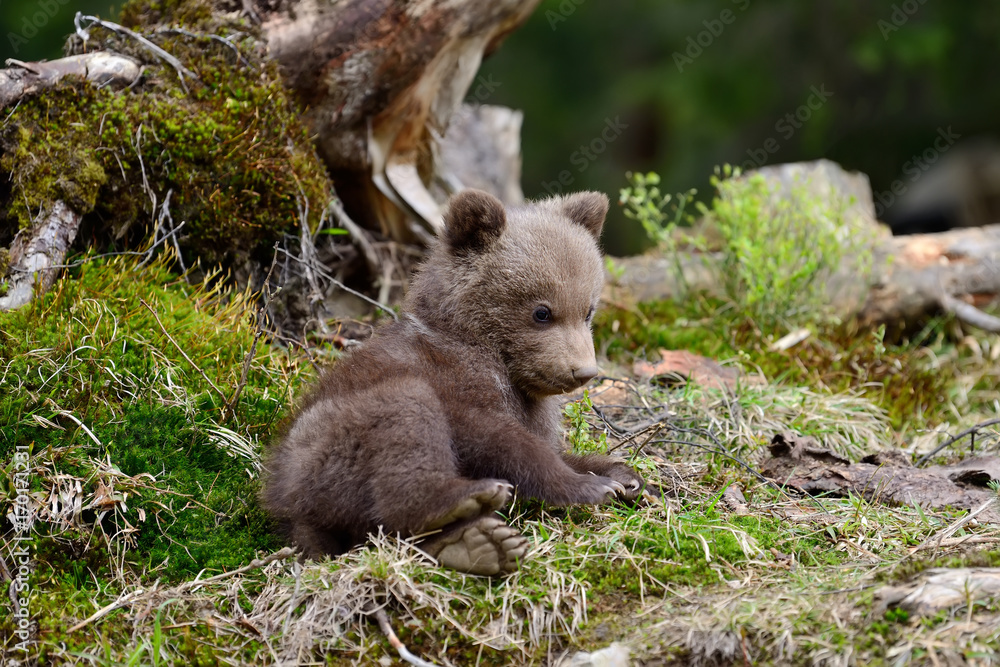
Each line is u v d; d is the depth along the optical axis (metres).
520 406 6.84
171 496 6.62
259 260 8.98
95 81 8.27
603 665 5.33
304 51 9.21
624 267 12.07
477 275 6.71
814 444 8.09
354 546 6.28
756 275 10.94
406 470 5.86
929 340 12.16
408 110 9.97
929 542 6.10
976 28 19.22
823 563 6.14
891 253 12.16
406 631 5.68
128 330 7.51
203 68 8.68
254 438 7.34
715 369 9.85
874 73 20.66
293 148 8.93
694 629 5.44
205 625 5.82
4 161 8.02
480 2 9.63
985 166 22.00
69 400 6.92
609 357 10.33
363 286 10.14
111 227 8.44
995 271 12.12
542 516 6.56
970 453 8.61
